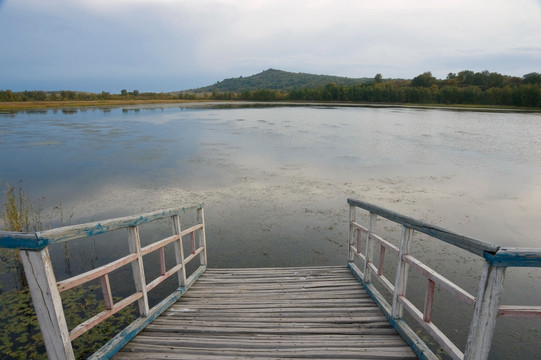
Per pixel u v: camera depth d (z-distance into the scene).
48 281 1.98
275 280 4.43
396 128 30.59
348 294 3.88
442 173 13.74
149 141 22.23
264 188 11.48
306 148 19.80
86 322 2.37
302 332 3.01
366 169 14.45
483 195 10.77
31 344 3.95
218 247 7.12
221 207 9.57
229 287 4.23
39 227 7.85
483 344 1.91
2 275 5.82
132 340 2.89
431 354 2.44
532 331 4.50
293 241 7.40
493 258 1.75
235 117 42.59
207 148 19.66
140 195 10.61
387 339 2.86
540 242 7.47
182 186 11.68
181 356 2.61
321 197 10.49
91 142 21.56
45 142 21.34
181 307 3.62
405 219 2.82
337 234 7.77
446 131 28.41
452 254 6.84
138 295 3.05
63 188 11.37
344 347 2.73
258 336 2.95
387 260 6.63
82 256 6.70
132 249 2.99
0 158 16.31
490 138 24.12
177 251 3.98
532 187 11.73
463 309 4.98
